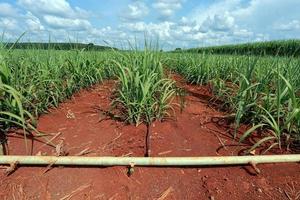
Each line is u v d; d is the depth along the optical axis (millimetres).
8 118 2486
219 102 3758
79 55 4164
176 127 2848
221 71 5141
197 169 2219
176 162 2184
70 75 3766
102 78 4883
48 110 3082
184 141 2598
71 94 3643
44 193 1948
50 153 2314
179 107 3434
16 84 2703
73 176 2084
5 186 1969
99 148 2436
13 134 2494
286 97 2742
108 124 2857
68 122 2891
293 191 2006
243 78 2996
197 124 2965
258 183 2082
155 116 2938
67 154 2318
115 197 1955
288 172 2182
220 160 2207
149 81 2799
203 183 2088
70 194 1954
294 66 3521
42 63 3441
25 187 1973
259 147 2506
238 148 2502
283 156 2268
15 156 2125
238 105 2980
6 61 2895
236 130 2814
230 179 2117
